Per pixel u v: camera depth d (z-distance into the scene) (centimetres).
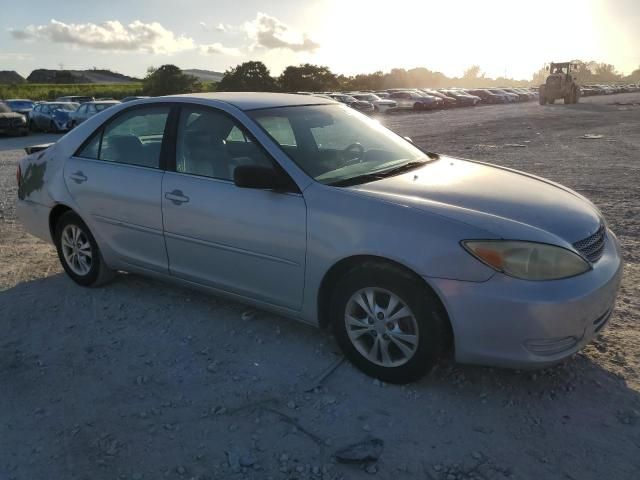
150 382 336
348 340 335
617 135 1898
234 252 369
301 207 336
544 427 288
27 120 2786
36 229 498
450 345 315
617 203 760
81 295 463
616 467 259
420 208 310
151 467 265
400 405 308
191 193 382
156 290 467
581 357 350
